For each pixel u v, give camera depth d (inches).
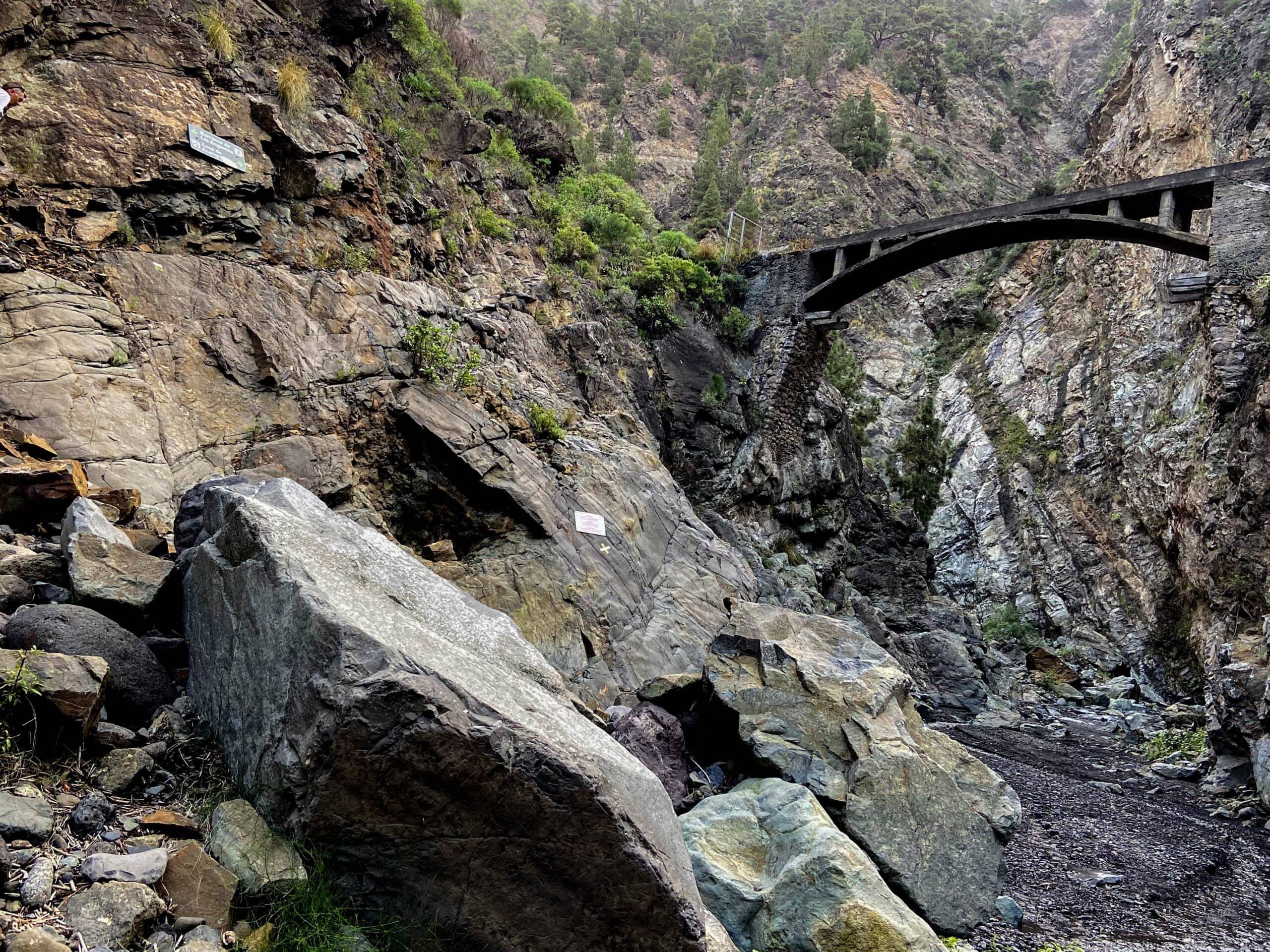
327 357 358.0
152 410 287.6
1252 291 770.8
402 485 369.4
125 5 364.5
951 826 238.4
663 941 133.4
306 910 118.0
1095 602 1326.3
